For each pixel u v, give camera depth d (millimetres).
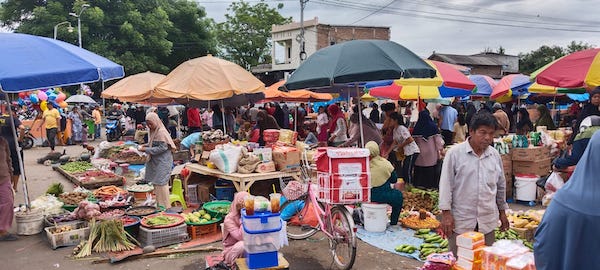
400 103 19516
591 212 1892
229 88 8531
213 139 8531
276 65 44188
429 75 6426
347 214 5113
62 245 6105
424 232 6402
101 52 30562
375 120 17422
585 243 1910
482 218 3787
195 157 8539
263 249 4289
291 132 8297
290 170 7449
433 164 8844
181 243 6230
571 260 1943
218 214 6703
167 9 36531
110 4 33031
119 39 32594
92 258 5691
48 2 31391
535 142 9008
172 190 8320
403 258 5617
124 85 12398
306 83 6617
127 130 20406
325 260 5629
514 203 8500
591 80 6500
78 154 16484
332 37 40000
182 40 37844
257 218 4270
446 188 3828
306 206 6344
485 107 13086
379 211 6559
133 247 5930
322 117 15195
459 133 12461
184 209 8008
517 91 12453
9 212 6352
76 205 7426
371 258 5602
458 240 3414
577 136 5449
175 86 8664
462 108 15922
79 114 20719
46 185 10570
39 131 19797
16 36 5992
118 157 12891
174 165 10539
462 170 3791
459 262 3395
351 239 5004
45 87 5520
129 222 6355
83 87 28234
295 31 41469
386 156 9016
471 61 40906
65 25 30734
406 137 8617
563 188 2100
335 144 11344
